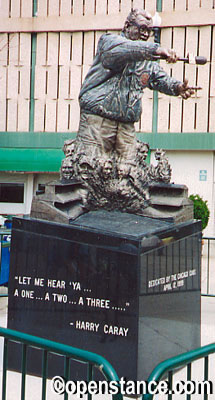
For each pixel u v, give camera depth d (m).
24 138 19.12
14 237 4.98
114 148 5.32
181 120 18.02
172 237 4.96
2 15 18.86
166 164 5.48
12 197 19.88
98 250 4.62
